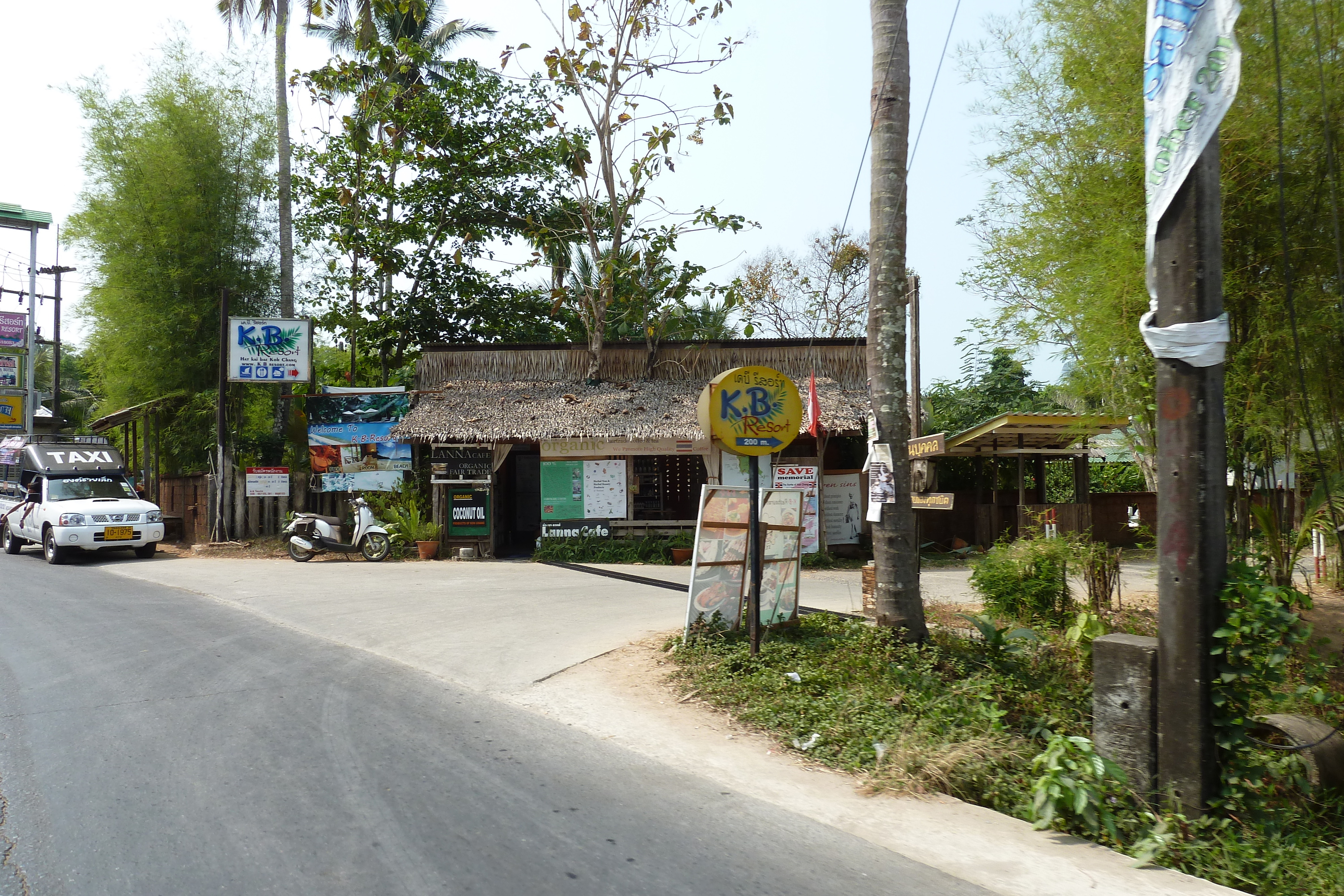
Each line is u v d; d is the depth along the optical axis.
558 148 21.42
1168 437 4.79
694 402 16.58
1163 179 4.81
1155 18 4.88
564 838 4.27
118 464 17.84
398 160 20.89
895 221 7.73
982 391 20.88
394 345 22.28
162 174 18.62
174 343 19.08
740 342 17.61
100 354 20.55
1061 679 7.17
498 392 17.30
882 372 7.79
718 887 3.81
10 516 17.64
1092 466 20.75
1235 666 4.59
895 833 4.47
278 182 20.58
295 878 3.77
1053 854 4.27
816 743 5.69
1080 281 7.81
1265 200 6.80
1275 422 7.30
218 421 17.86
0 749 5.38
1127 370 7.82
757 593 7.46
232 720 6.00
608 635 8.91
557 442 16.31
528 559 16.44
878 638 7.55
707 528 7.97
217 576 13.62
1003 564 9.03
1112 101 7.50
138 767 5.08
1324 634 7.87
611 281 17.25
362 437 17.52
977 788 5.07
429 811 4.53
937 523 17.75
